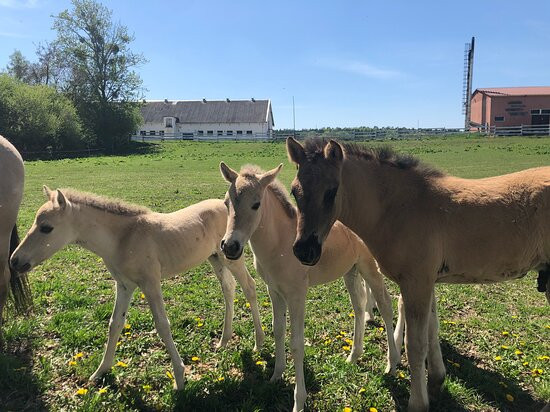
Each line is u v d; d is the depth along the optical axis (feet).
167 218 15.98
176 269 15.90
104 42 163.02
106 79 163.84
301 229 11.59
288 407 13.56
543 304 22.26
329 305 21.50
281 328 14.74
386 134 169.37
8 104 132.46
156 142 178.40
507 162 83.66
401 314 16.28
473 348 17.43
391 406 13.70
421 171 13.11
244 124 241.55
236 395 14.05
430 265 12.47
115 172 83.76
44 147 140.97
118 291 15.08
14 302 17.74
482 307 21.57
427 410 12.84
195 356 16.39
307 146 12.32
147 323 18.60
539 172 12.83
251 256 30.48
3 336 16.94
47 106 140.77
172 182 67.62
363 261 15.40
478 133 163.73
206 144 163.94
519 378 15.23
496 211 12.31
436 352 13.91
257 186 13.03
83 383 14.42
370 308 19.67
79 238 14.60
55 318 18.53
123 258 14.44
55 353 16.07
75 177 74.54
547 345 17.42
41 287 22.35
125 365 15.23
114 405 13.15
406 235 12.50
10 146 17.69
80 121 156.35
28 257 13.80
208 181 69.05
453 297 22.98
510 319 20.01
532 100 191.01
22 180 17.84
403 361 16.67
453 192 12.71
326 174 11.75
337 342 17.72
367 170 12.92
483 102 203.00
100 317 19.01
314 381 14.74
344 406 13.52
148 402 13.60
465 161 87.15
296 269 13.70
